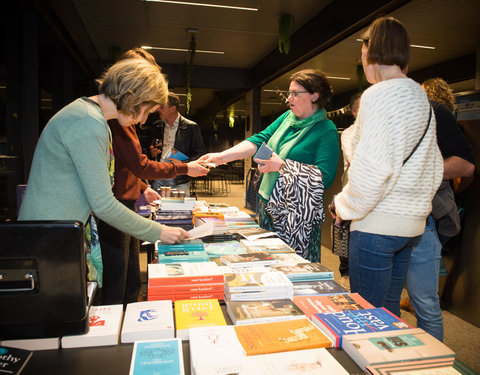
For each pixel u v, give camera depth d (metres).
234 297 1.09
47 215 1.10
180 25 6.88
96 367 0.80
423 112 1.26
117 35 7.50
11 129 3.68
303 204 1.78
